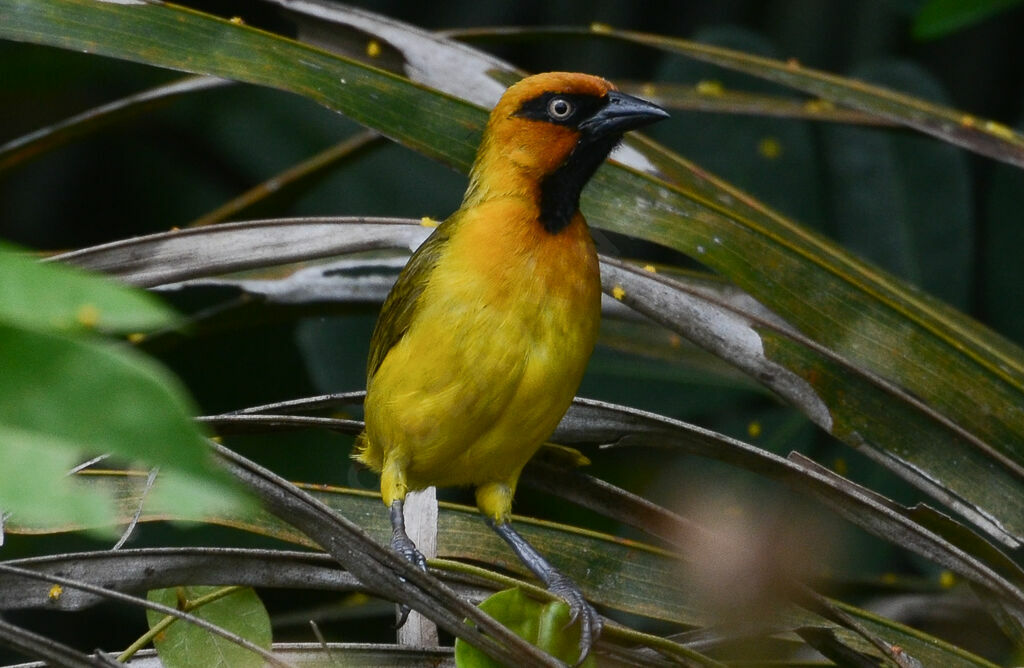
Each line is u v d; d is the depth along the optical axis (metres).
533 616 5.47
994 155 7.59
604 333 8.69
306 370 10.69
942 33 9.27
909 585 8.11
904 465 6.49
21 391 1.90
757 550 6.24
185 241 6.57
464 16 13.86
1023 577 6.17
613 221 6.88
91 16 6.55
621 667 5.92
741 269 6.75
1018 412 6.56
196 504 1.93
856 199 11.23
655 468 10.20
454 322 6.54
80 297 1.97
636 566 6.57
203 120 12.38
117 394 1.91
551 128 6.82
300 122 12.38
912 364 6.65
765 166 11.31
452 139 7.03
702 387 10.30
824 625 6.33
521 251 6.60
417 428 6.73
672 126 11.33
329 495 6.96
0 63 11.45
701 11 13.29
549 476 7.09
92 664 4.50
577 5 13.53
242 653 5.77
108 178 13.42
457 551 7.02
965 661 6.16
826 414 6.59
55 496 1.94
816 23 12.77
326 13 7.64
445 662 5.83
